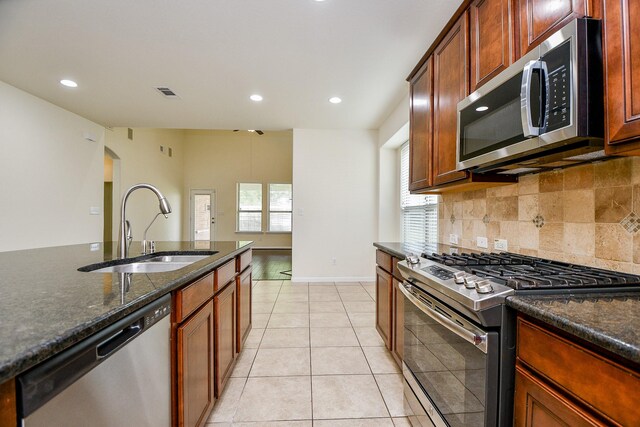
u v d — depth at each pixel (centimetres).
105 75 285
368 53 246
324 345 245
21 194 329
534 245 152
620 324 65
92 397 68
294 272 467
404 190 429
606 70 86
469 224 211
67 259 159
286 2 188
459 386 107
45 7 191
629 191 106
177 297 111
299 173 466
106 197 567
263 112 388
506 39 126
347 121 428
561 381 72
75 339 61
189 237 869
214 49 240
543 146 101
